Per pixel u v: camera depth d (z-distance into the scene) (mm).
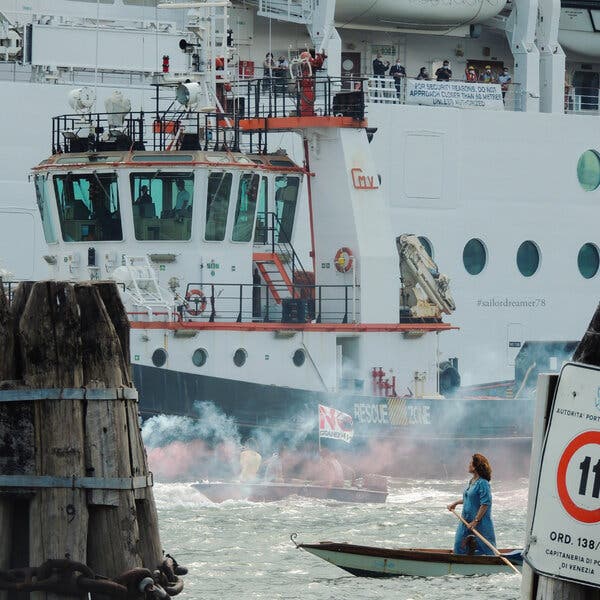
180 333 94688
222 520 82562
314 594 64062
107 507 47219
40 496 47062
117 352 47625
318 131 105375
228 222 97688
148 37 123812
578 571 39188
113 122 99562
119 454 47219
